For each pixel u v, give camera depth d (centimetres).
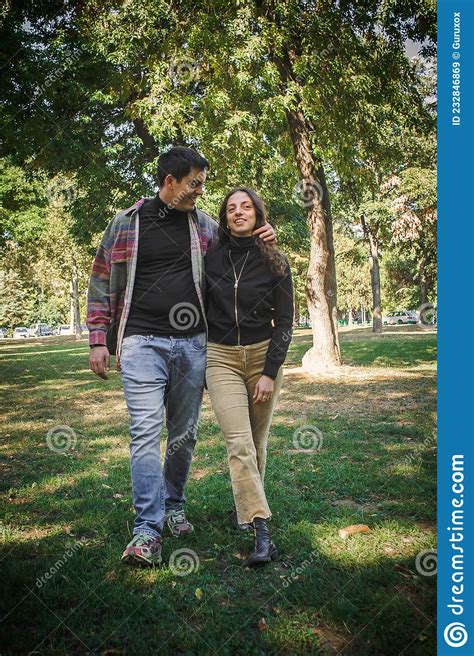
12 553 270
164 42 1174
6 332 5956
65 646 194
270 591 235
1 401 869
